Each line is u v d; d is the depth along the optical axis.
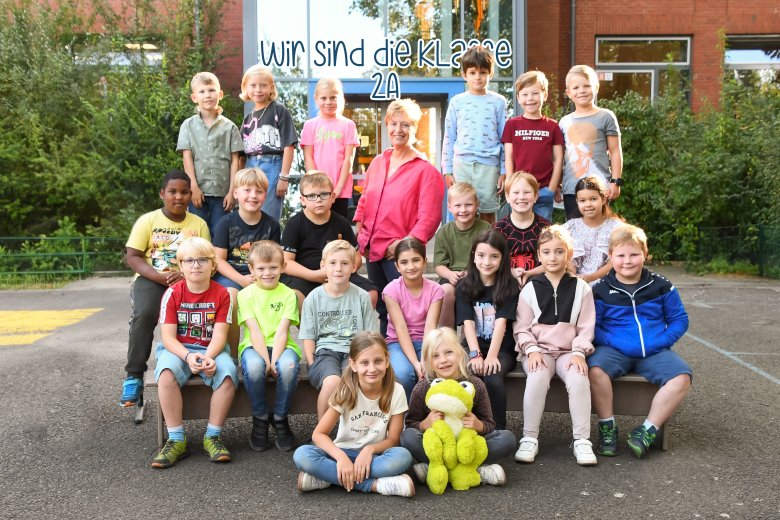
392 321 4.41
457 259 5.03
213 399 4.03
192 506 3.42
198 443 4.32
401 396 3.69
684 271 11.45
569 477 3.74
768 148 10.71
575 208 5.81
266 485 3.67
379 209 5.30
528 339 4.17
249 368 4.05
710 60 14.74
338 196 5.86
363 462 3.54
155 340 6.77
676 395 3.96
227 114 12.76
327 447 3.60
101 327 7.62
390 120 5.28
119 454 4.11
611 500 3.44
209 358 3.99
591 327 4.19
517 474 3.79
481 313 4.41
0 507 3.41
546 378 4.03
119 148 11.85
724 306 8.57
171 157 11.82
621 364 4.10
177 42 12.86
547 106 12.59
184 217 4.85
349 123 5.96
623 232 4.29
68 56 12.60
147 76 12.25
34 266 11.25
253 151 5.84
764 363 5.99
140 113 11.95
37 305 9.09
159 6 13.37
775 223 10.89
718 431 4.41
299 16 12.03
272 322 4.29
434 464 3.58
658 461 3.95
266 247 4.29
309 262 4.89
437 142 12.60
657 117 11.80
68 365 6.05
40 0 13.15
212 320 4.17
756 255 11.30
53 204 12.83
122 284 10.86
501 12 12.23
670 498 3.46
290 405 4.18
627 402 4.14
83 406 4.99
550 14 14.32
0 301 9.42
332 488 3.63
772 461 3.91
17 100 12.51
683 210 11.68
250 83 5.84
